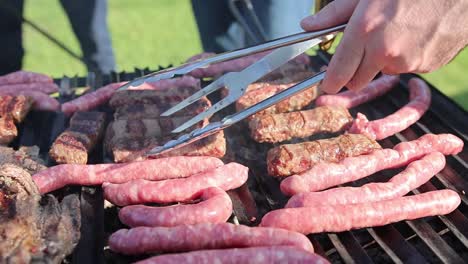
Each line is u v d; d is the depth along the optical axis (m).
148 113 0.58
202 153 0.53
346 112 0.59
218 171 0.50
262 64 0.48
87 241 0.47
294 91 0.47
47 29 1.31
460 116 0.60
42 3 1.44
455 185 0.52
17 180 0.47
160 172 0.51
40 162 0.55
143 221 0.46
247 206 0.51
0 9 0.83
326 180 0.50
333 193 0.48
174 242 0.44
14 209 0.45
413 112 0.58
